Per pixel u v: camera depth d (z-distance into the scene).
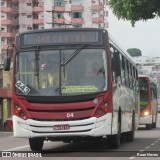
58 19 109.25
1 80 55.31
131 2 20.47
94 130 15.23
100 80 15.44
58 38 15.77
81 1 110.88
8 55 16.31
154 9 20.69
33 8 114.00
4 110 52.94
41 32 15.90
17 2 114.69
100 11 111.19
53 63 15.62
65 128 15.22
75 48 15.66
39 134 15.36
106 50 15.64
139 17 20.86
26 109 15.48
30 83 15.61
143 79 35.25
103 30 15.81
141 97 35.25
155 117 38.94
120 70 17.59
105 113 15.28
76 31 15.80
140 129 36.44
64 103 15.29
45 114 15.32
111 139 17.19
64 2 111.06
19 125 15.53
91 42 15.71
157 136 26.94
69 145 20.06
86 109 15.26
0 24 113.19
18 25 114.56
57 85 15.44
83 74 15.47
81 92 15.34
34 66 15.70
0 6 113.25
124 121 19.52
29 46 15.85
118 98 17.38
